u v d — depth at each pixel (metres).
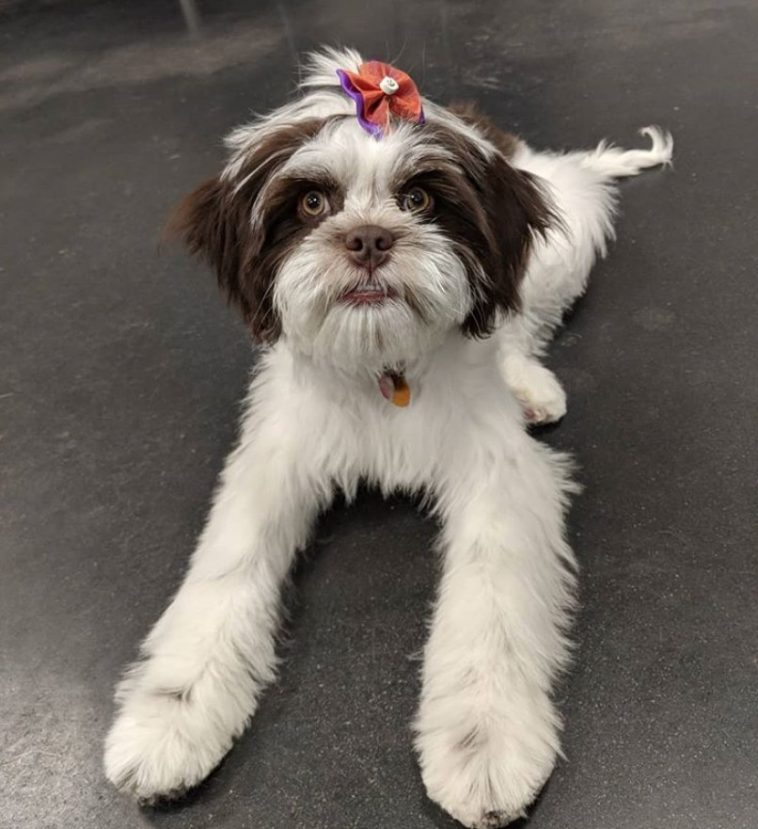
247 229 0.40
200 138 0.92
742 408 0.53
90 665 0.43
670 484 0.49
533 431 0.53
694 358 0.57
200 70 1.08
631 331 0.59
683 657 0.40
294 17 1.19
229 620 0.39
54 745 0.40
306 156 0.36
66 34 1.25
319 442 0.45
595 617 0.42
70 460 0.55
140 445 0.56
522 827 0.35
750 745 0.37
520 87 0.92
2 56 1.21
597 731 0.38
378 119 0.37
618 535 0.46
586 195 0.63
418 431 0.44
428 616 0.43
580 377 0.56
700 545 0.45
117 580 0.47
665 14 1.04
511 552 0.40
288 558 0.44
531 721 0.36
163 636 0.40
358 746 0.38
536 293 0.56
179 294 0.69
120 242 0.76
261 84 1.01
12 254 0.77
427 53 1.02
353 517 0.49
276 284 0.38
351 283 0.36
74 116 1.01
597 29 1.03
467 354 0.43
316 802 0.36
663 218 0.69
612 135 0.81
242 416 0.55
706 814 0.35
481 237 0.39
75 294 0.70
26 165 0.91
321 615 0.44
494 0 1.15
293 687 0.41
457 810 0.34
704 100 0.85
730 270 0.63
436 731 0.36
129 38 1.21
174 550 0.49
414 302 0.37
